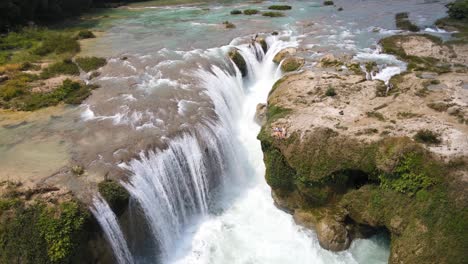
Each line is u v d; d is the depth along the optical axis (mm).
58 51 44344
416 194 22609
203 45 45562
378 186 24406
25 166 24812
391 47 44094
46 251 20000
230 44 45375
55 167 24719
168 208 26266
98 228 21781
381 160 24000
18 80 35844
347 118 28250
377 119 27938
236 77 40938
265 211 28547
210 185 29609
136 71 38250
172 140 27703
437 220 21422
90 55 43062
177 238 26578
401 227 22609
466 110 28328
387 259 24047
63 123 29781
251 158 32688
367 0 71625
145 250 24719
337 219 25203
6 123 29906
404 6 64812
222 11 67000
